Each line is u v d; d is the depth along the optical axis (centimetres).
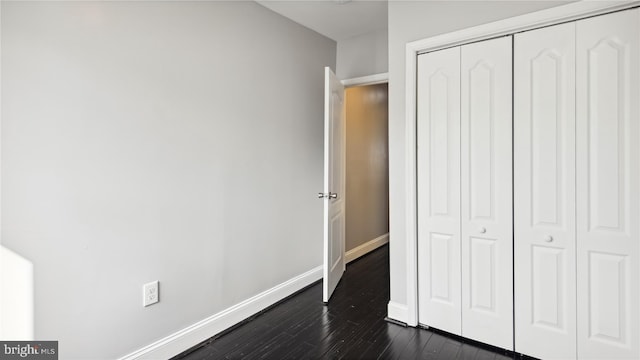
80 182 163
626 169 172
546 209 195
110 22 173
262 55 267
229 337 227
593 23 179
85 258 166
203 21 220
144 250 190
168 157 202
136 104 185
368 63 332
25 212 147
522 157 201
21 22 144
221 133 234
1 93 140
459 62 222
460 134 222
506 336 209
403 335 229
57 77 155
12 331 145
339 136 328
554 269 193
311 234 327
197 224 219
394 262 251
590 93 180
